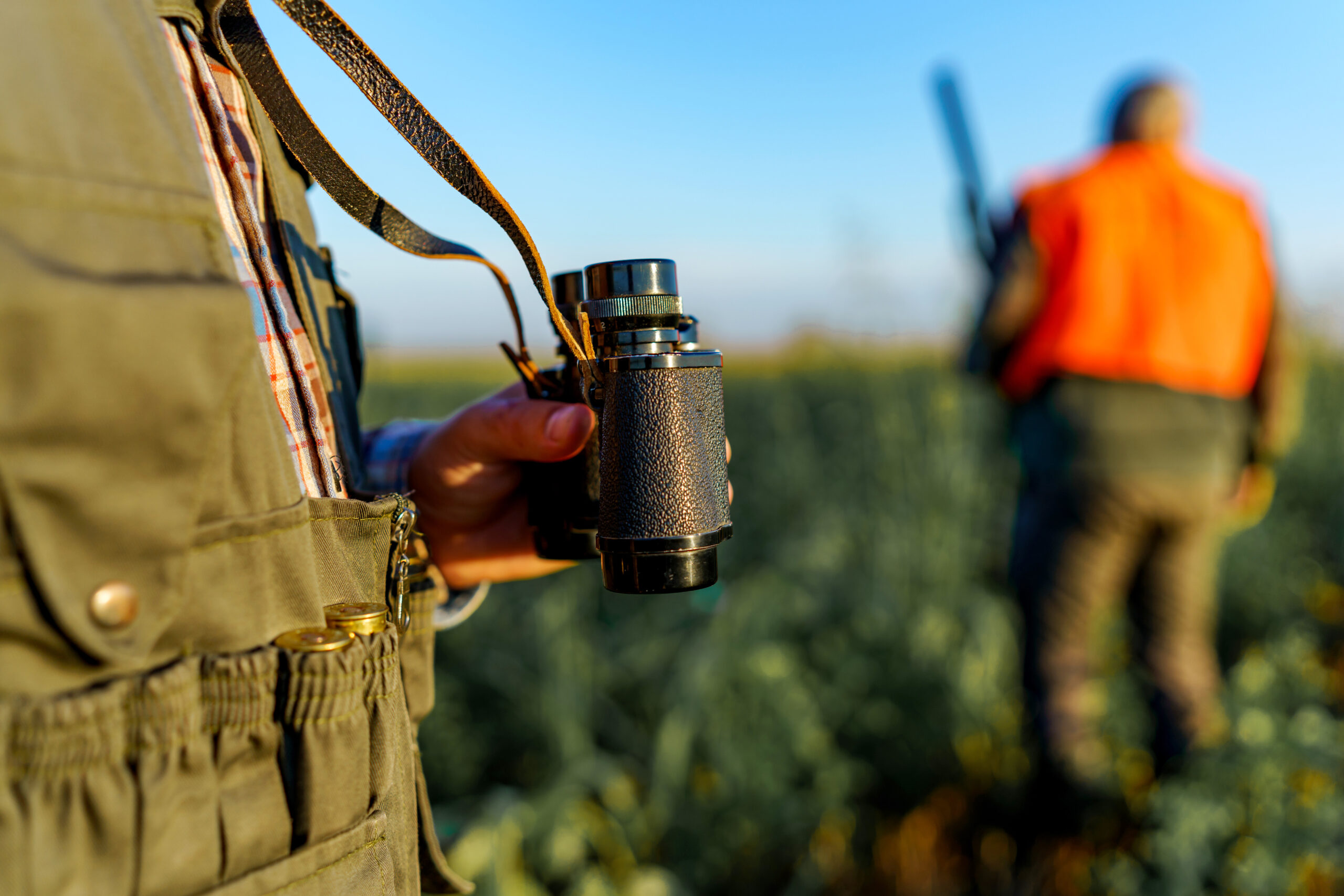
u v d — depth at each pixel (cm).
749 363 695
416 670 76
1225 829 198
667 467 66
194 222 45
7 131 38
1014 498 384
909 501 334
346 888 49
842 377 512
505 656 265
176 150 46
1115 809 220
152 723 42
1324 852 191
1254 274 238
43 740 38
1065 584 241
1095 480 234
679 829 211
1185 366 230
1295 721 225
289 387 62
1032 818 227
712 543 68
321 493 63
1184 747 226
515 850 179
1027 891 206
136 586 41
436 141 64
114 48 44
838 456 452
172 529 42
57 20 41
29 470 37
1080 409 235
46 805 38
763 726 237
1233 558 347
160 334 40
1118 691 269
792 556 337
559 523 90
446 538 102
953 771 245
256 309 60
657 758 220
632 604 318
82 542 39
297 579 51
